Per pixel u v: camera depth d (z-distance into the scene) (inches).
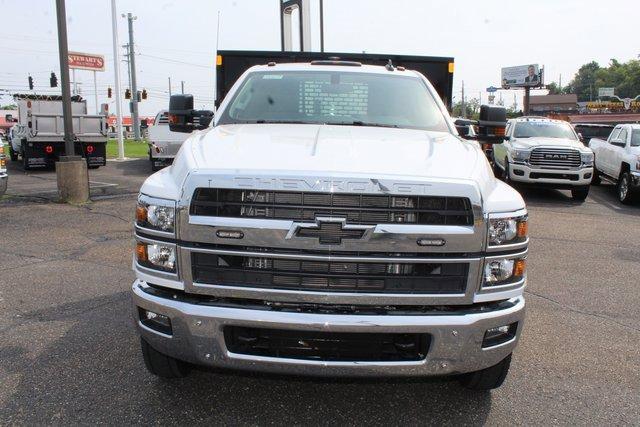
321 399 140.7
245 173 110.3
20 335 176.7
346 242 109.6
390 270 111.9
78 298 212.4
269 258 111.6
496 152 628.7
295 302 112.1
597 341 184.5
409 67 263.3
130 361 159.0
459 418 133.4
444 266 113.0
